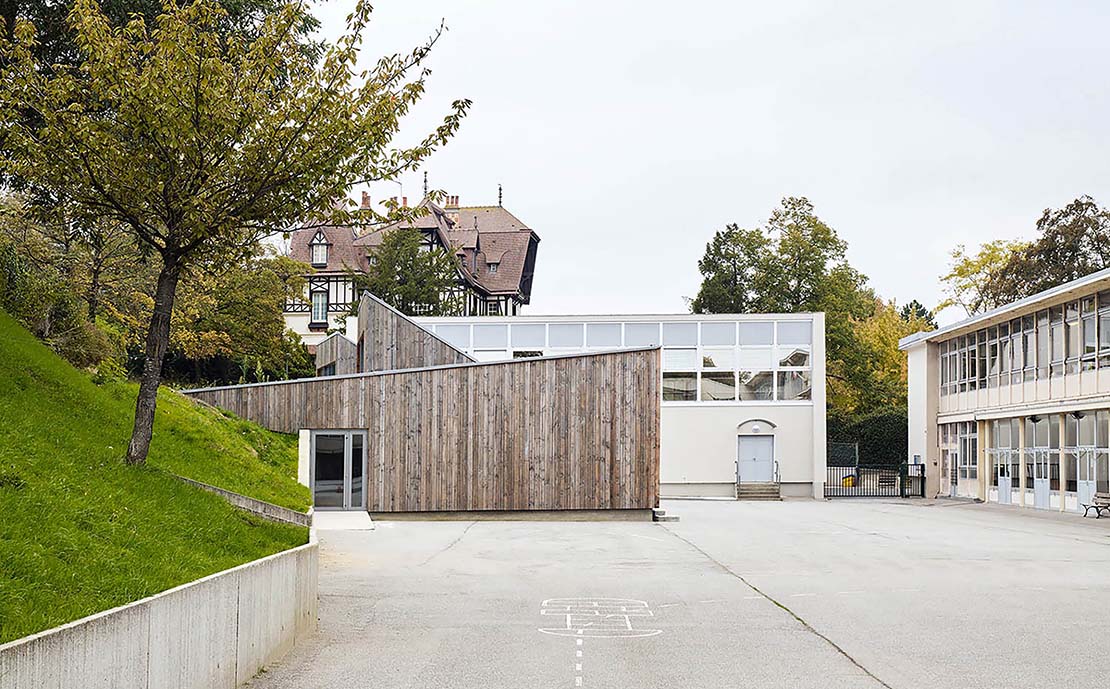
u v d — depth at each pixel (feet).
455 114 41.01
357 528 83.20
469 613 41.01
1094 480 113.91
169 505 34.45
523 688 27.76
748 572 56.13
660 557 64.08
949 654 33.01
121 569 24.90
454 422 99.14
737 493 154.71
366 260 242.58
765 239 227.20
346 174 39.52
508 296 276.21
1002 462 141.49
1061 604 44.34
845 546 72.38
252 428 92.27
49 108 37.76
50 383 43.80
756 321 159.33
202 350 159.33
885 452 189.98
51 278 69.67
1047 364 126.72
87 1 38.63
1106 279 104.99
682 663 31.37
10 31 51.42
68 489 29.66
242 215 39.32
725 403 158.30
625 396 100.68
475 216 295.48
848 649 33.81
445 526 89.25
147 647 19.77
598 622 39.06
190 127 37.42
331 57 39.45
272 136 38.22
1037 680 29.27
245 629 26.94
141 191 38.19
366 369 110.93
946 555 66.08
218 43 40.34
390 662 30.86
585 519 99.45
